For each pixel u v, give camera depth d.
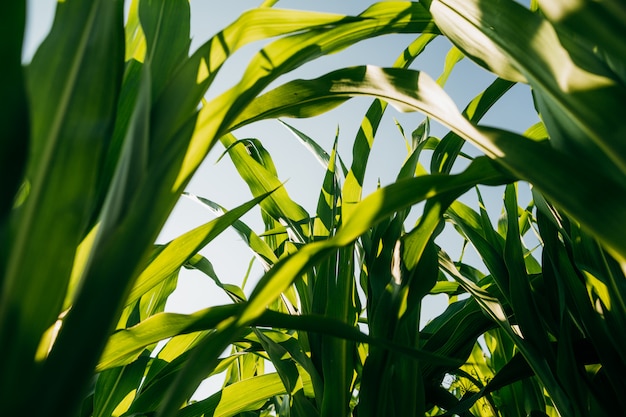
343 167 1.02
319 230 0.85
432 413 1.05
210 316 0.54
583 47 0.42
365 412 0.64
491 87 0.76
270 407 1.11
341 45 0.56
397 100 0.50
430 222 0.64
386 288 0.69
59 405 0.26
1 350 0.25
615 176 0.41
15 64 0.22
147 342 0.56
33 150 0.32
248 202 0.62
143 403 0.72
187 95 0.38
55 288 0.28
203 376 0.35
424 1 0.56
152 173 0.34
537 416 0.81
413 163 0.74
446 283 1.06
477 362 1.07
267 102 0.56
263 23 0.48
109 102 0.33
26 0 0.23
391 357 0.65
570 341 0.68
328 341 0.70
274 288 0.37
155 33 0.45
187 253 0.59
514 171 0.40
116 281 0.29
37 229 0.28
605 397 0.68
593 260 0.66
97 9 0.34
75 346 0.27
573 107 0.37
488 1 0.43
